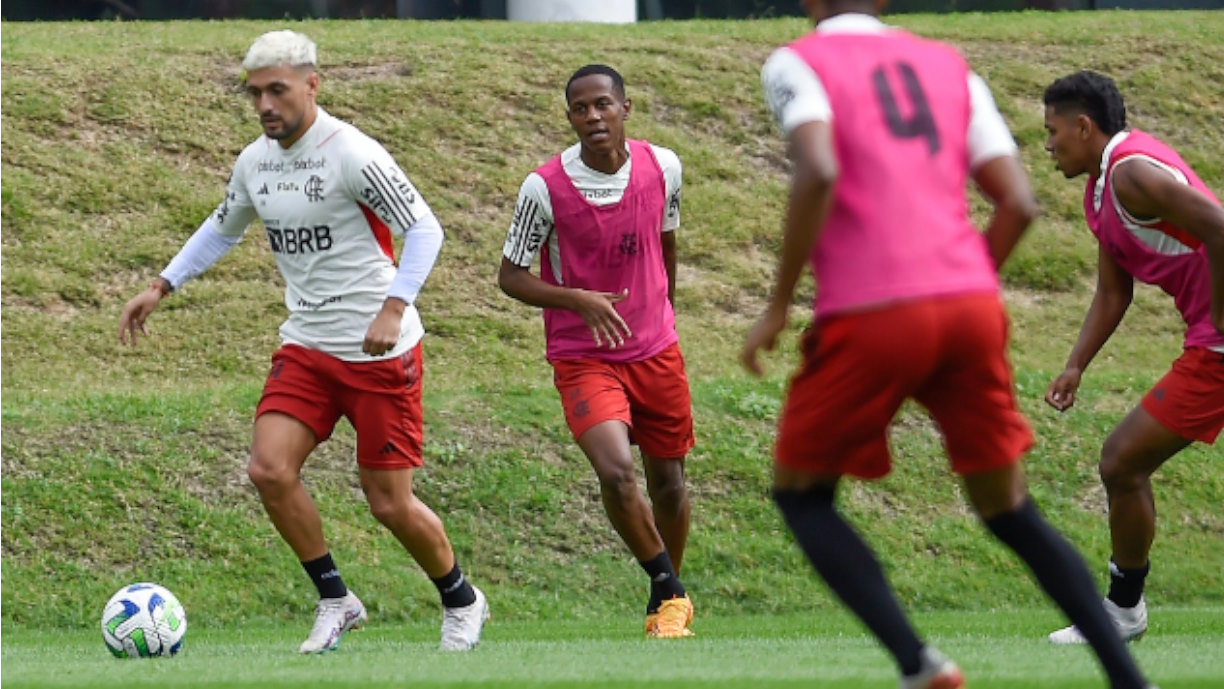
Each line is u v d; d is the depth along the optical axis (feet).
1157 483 142.31
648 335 89.30
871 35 48.06
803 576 125.08
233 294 174.60
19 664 75.72
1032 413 152.66
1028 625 102.27
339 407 77.51
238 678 63.21
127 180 188.65
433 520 79.25
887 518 133.69
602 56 223.30
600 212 87.30
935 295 45.65
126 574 118.52
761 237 193.26
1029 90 227.40
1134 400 157.79
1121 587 82.58
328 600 79.10
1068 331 183.21
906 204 46.03
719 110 213.87
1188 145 220.02
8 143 190.70
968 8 269.85
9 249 176.04
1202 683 56.13
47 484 125.59
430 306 172.55
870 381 46.37
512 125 205.57
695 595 121.80
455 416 139.95
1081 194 208.74
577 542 126.93
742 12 264.11
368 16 252.83
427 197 189.67
